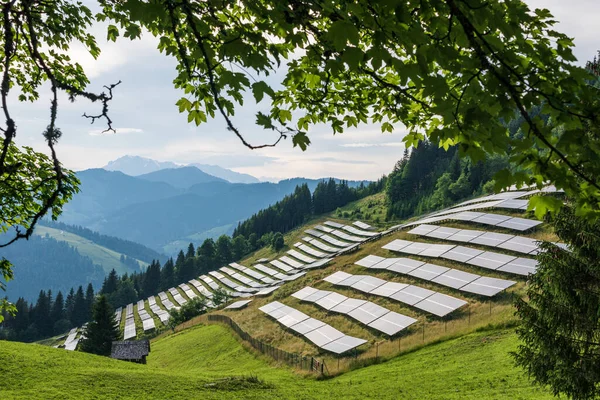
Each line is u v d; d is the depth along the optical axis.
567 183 3.88
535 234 54.16
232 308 72.25
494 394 23.80
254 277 125.56
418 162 168.12
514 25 3.88
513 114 3.86
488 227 60.94
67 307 163.88
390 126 7.38
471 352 32.69
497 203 68.38
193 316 93.00
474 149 4.08
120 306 155.12
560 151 3.86
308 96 6.96
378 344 40.38
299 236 156.50
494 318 37.28
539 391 23.03
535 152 4.00
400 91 5.30
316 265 75.88
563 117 3.76
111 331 73.25
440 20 3.84
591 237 16.91
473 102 3.81
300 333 47.53
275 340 48.75
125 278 176.12
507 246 52.25
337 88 6.93
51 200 3.34
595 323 16.92
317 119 7.48
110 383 29.36
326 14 4.18
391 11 3.88
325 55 4.65
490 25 3.68
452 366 30.91
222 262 170.88
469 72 3.93
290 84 6.81
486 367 29.05
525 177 4.09
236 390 30.16
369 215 164.62
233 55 3.93
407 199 161.88
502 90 3.74
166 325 103.00
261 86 4.04
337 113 7.46
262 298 70.19
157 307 132.38
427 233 66.06
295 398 28.48
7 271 11.66
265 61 3.99
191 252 181.50
